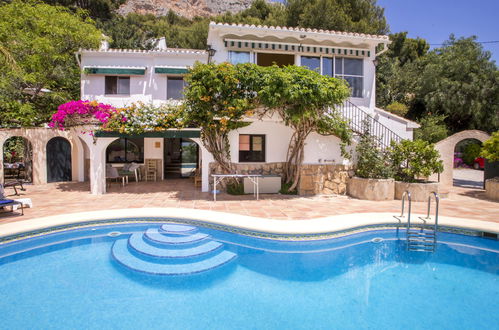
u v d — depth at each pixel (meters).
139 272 5.52
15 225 7.06
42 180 15.96
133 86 16.02
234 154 12.81
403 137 14.21
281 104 10.86
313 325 3.98
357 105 14.51
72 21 16.62
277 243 6.91
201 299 4.68
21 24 16.09
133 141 17.83
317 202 10.73
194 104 11.52
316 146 12.31
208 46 13.72
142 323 3.99
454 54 27.00
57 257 6.28
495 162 13.62
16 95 16.50
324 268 5.89
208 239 7.22
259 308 4.43
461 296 4.84
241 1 86.69
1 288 4.93
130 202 10.49
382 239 7.52
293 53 14.03
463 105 25.83
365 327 3.94
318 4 23.97
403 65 31.88
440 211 9.29
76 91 20.19
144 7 68.62
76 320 4.04
